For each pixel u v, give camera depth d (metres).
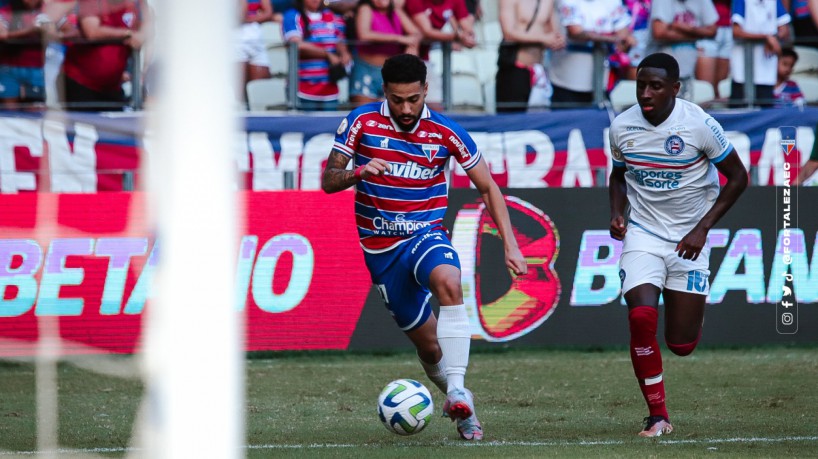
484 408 21.05
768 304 30.88
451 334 16.14
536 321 30.34
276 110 33.94
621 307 30.62
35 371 27.62
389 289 17.23
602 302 30.56
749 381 25.03
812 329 30.89
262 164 32.12
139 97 31.52
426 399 16.48
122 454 15.73
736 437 16.91
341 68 33.78
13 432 18.38
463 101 36.06
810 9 37.19
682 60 35.53
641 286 17.89
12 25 30.89
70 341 28.48
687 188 18.08
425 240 16.70
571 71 34.44
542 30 34.22
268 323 29.47
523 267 16.89
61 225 28.72
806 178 33.44
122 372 26.48
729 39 36.34
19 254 28.53
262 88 33.75
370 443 16.55
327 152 32.34
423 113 16.70
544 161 33.06
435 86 35.09
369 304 29.91
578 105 34.22
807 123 33.44
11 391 24.31
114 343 28.62
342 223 29.88
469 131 32.91
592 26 34.19
